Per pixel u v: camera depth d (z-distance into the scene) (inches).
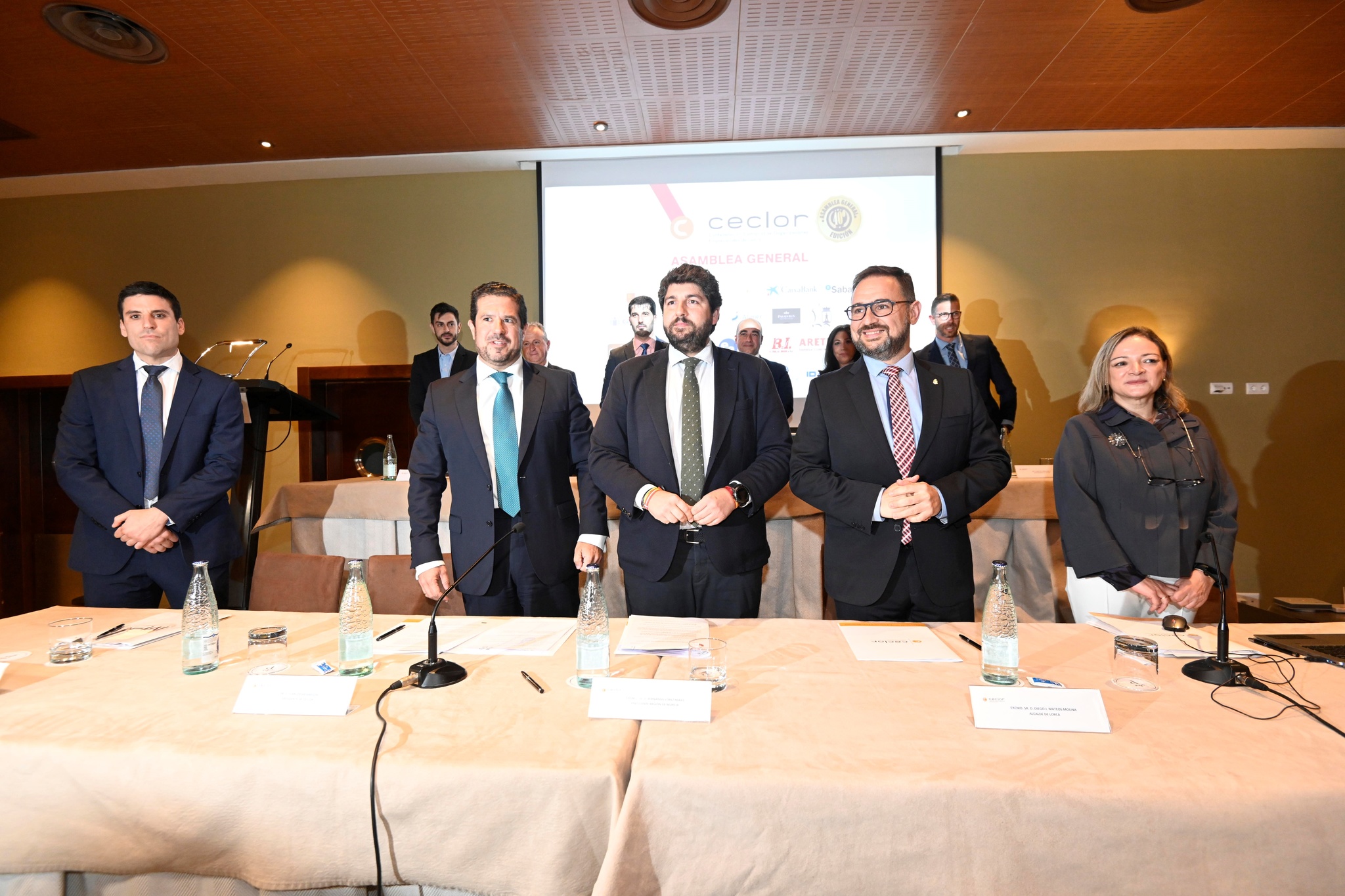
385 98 157.5
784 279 188.5
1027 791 32.7
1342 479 182.9
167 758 37.3
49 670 51.1
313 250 196.9
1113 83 155.3
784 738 38.4
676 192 189.8
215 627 51.8
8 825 38.4
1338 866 31.9
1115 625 59.8
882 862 33.0
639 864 33.4
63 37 131.6
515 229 194.1
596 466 75.9
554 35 134.4
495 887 35.0
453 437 77.8
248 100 157.3
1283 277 184.1
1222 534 70.8
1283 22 133.0
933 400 73.9
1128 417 75.8
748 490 71.1
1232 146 182.7
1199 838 31.9
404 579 84.7
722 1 125.1
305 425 197.3
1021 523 105.9
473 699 44.3
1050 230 186.9
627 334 189.9
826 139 183.0
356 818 35.7
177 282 199.5
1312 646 52.7
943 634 58.4
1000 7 127.6
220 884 38.6
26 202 203.8
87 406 87.0
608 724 40.4
